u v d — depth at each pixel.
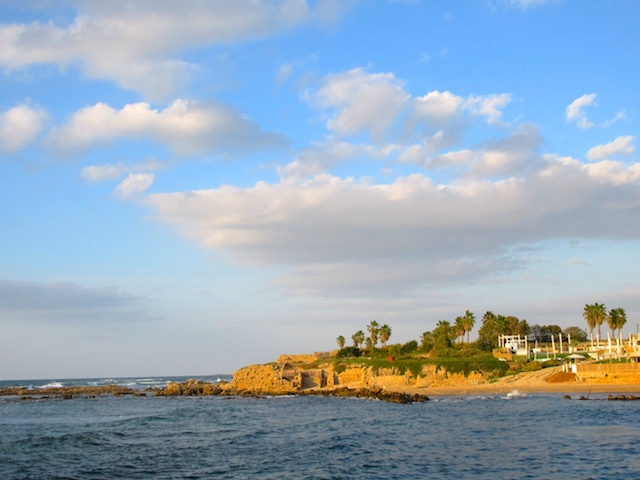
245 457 46.03
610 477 34.50
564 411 71.56
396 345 169.75
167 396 147.88
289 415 83.69
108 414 95.31
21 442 56.50
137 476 39.09
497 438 51.53
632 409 71.25
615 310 143.25
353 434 58.56
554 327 199.75
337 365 146.88
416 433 57.66
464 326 174.62
